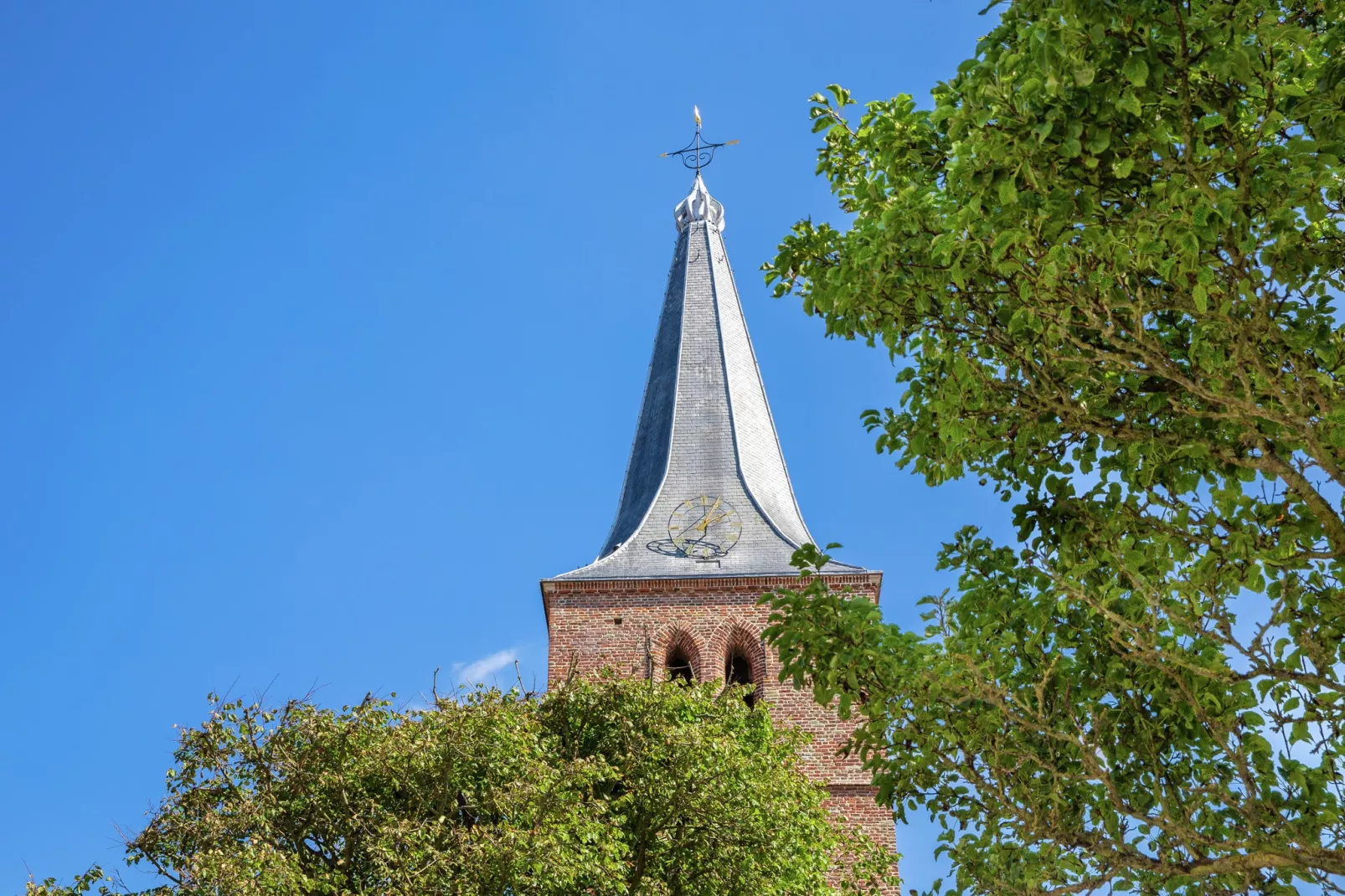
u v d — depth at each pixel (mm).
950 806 10781
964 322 10477
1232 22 8445
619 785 26875
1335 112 8656
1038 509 10742
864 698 10680
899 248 10367
